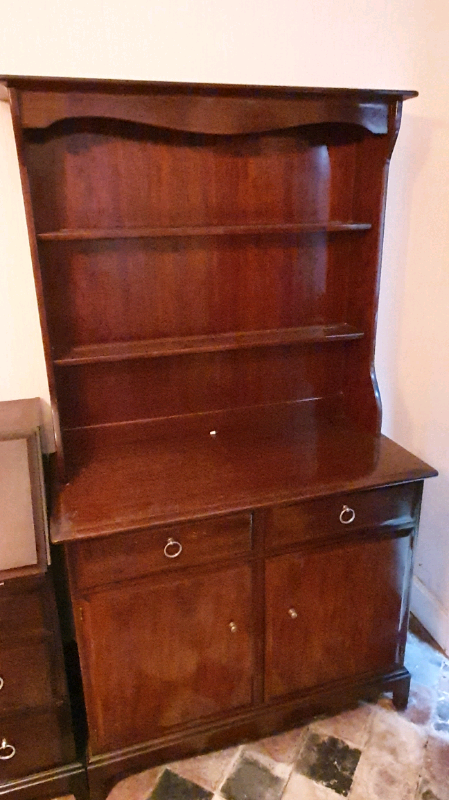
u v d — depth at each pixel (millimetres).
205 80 1610
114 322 1654
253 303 1771
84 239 1510
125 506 1383
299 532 1504
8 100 1337
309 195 1709
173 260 1649
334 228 1581
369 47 1712
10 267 1568
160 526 1354
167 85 1286
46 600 1354
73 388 1668
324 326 1848
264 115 1402
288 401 1907
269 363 1839
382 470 1557
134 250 1605
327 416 1933
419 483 1599
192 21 1545
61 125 1440
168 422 1782
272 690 1647
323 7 1638
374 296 1690
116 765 1517
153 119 1331
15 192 1512
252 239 1698
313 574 1567
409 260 1946
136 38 1517
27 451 1273
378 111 1482
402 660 1791
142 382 1727
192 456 1653
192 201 1616
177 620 1468
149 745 1546
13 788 1466
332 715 1801
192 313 1721
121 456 1660
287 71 1669
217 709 1604
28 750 1464
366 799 1525
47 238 1357
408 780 1578
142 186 1560
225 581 1478
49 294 1570
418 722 1767
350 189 1726
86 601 1375
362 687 1742
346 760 1640
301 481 1498
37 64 1467
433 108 1774
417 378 2021
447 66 1712
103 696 1468
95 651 1422
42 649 1388
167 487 1473
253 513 1433
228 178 1625
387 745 1688
